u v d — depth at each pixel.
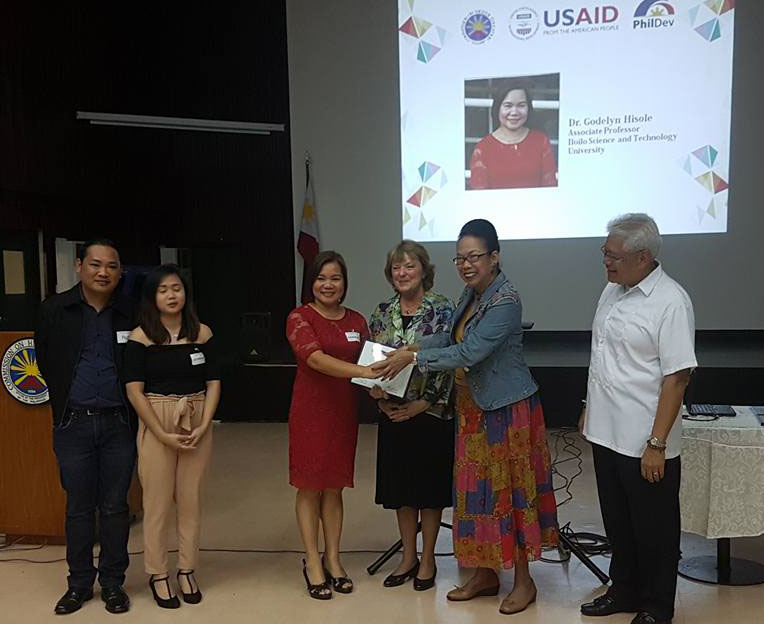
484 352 2.39
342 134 5.69
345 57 5.61
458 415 2.57
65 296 2.66
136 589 2.82
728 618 2.47
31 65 4.71
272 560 3.11
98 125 5.39
